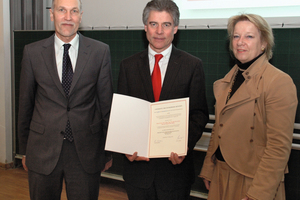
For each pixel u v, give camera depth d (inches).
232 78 50.8
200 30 93.8
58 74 53.0
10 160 132.6
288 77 43.1
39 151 53.3
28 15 127.3
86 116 54.5
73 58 54.9
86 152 54.7
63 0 50.9
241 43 45.9
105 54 57.0
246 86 45.7
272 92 42.6
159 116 48.1
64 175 55.0
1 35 125.0
